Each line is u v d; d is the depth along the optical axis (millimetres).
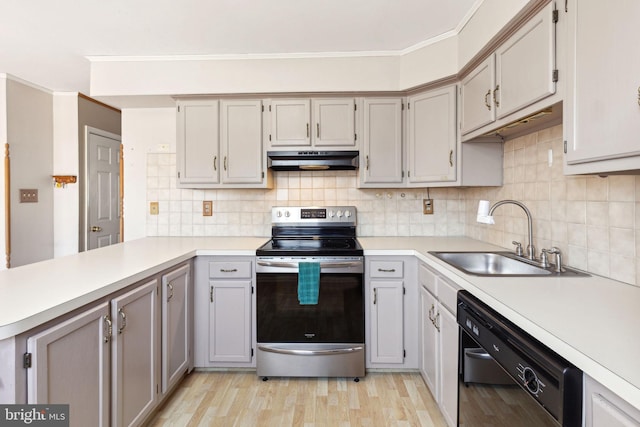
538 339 930
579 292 1263
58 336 1123
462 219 2918
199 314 2348
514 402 1074
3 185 2979
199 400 2057
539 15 1398
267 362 2273
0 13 1985
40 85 3203
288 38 2318
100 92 2578
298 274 2256
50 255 3381
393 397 2084
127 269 1653
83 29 2174
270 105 2629
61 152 3416
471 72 2123
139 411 1640
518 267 1856
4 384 994
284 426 1819
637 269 1320
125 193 2971
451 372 1651
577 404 811
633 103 916
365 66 2543
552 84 1319
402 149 2613
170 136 2949
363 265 2273
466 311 1416
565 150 1213
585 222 1576
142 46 2414
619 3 958
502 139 2297
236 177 2635
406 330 2303
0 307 1084
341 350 2246
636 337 871
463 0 1895
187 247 2383
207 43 2381
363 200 2930
